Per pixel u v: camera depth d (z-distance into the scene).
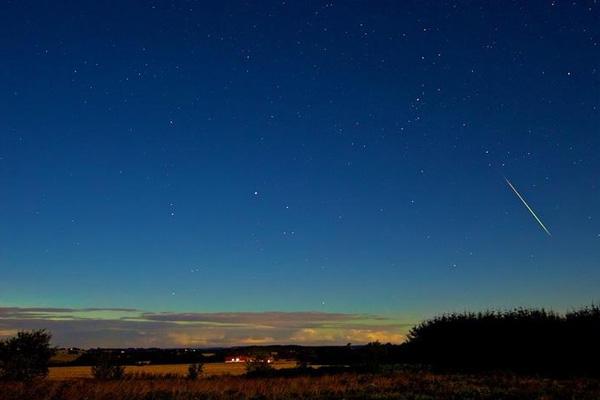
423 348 40.69
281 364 44.53
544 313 36.41
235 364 56.91
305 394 22.72
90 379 32.56
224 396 22.33
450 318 40.59
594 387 23.78
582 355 33.25
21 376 30.34
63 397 21.86
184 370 45.34
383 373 33.78
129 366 55.38
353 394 22.47
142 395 22.45
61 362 53.97
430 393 22.73
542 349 34.94
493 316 38.41
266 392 23.48
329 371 36.94
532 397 20.77
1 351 31.27
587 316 34.31
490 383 26.12
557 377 29.20
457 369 35.12
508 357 36.06
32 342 31.80
